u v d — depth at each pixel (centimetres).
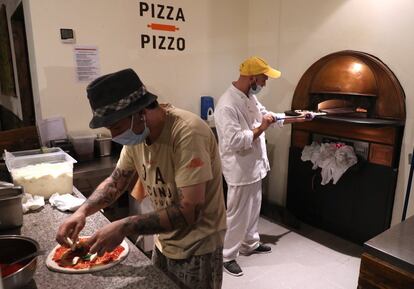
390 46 250
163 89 308
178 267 124
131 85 95
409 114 246
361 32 266
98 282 98
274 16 331
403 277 112
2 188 132
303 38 309
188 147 104
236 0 342
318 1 292
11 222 131
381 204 263
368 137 264
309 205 318
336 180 272
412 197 251
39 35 237
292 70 323
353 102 275
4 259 104
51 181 162
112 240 97
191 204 103
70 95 257
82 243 113
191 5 310
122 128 99
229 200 245
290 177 333
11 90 389
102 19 262
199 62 327
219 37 337
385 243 120
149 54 292
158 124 107
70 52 252
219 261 127
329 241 290
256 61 234
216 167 120
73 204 149
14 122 406
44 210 150
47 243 121
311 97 305
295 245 283
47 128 246
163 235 127
